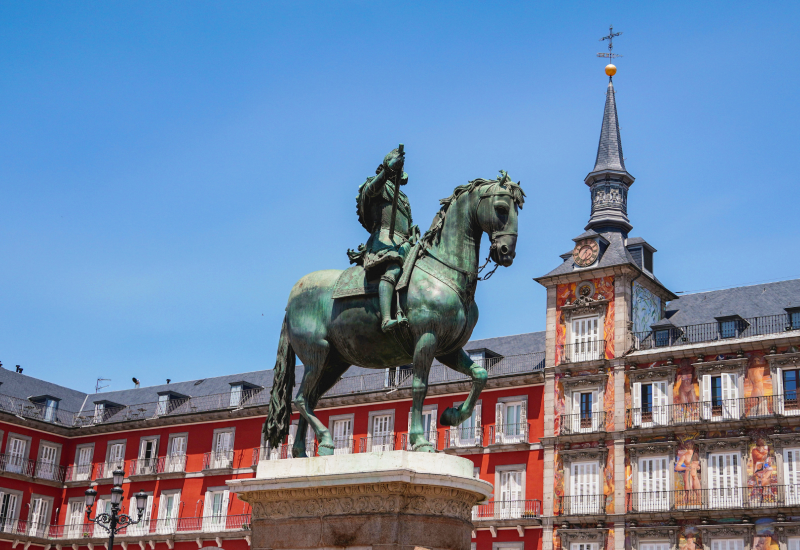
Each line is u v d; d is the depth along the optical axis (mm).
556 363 40219
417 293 8680
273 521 8672
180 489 48562
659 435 36844
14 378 54344
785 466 33906
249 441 47531
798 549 32781
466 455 41500
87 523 50312
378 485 8133
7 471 48969
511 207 8703
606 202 44656
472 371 9047
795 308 36594
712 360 36562
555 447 39188
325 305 9344
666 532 35500
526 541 38719
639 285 40625
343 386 46812
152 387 57250
